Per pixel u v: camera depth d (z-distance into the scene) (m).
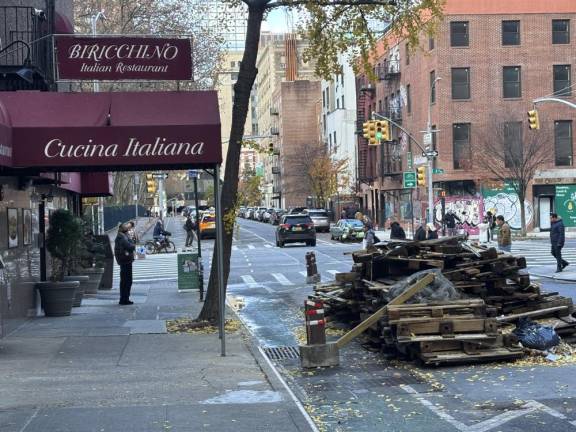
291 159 83.75
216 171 11.46
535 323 11.16
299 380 9.72
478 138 46.97
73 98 11.36
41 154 10.83
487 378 9.34
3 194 13.07
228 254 13.97
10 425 6.99
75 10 34.69
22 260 14.52
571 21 48.59
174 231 69.56
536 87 48.22
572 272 22.86
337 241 46.50
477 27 48.06
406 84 54.91
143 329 13.43
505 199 48.59
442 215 43.03
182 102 11.59
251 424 7.12
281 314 16.22
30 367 9.95
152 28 31.19
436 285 11.30
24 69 12.67
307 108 105.38
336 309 14.16
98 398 8.15
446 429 7.10
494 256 12.85
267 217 85.25
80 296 17.23
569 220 48.84
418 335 10.31
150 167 12.64
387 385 9.21
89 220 22.47
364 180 65.88
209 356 10.78
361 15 15.12
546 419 7.32
